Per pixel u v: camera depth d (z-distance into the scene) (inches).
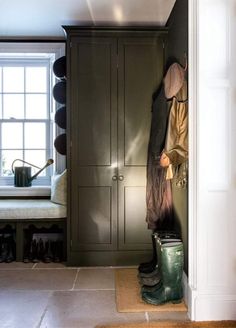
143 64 127.3
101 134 127.0
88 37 126.1
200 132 86.3
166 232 107.3
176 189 112.8
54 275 117.7
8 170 158.9
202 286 87.1
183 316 87.9
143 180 127.8
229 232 87.4
